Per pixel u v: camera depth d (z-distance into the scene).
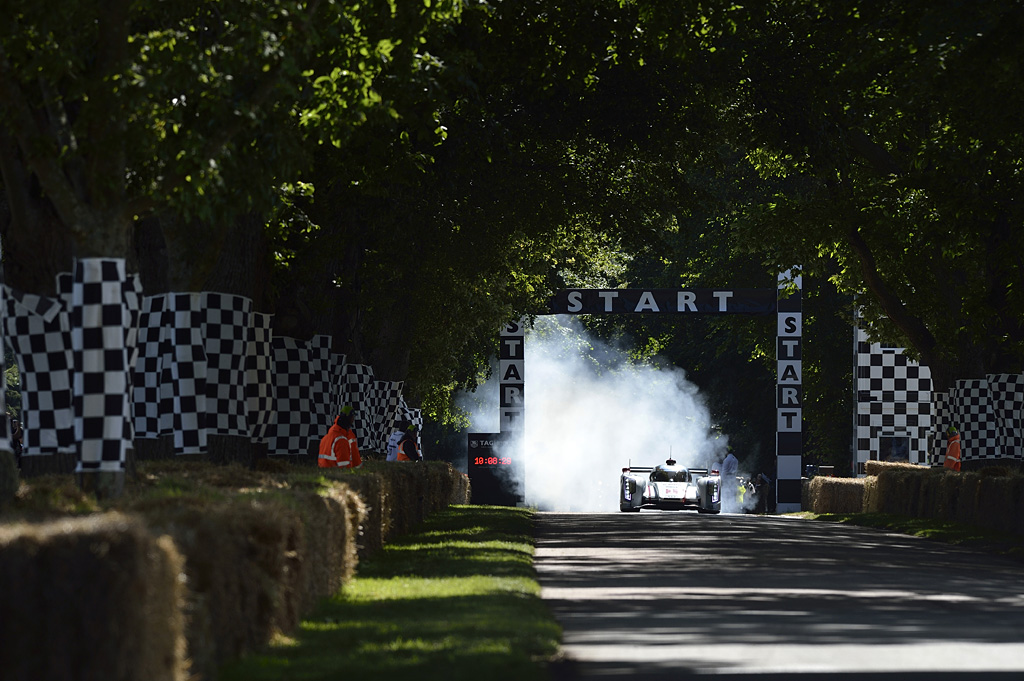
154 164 45.53
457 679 29.59
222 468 50.53
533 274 147.62
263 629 34.81
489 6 71.62
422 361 148.50
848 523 126.12
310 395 87.19
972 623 41.28
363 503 58.59
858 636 37.59
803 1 99.00
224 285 67.06
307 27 46.12
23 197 51.03
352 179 79.19
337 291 100.44
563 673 30.73
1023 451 115.44
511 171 98.44
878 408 164.50
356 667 31.36
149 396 68.69
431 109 72.69
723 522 120.06
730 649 34.81
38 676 23.36
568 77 90.06
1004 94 81.81
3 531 24.09
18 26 42.09
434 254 104.75
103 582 23.48
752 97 104.00
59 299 51.81
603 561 67.31
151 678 24.34
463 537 82.56
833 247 133.38
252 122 45.28
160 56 43.94
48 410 51.75
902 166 117.44
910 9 79.81
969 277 126.25
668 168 110.19
